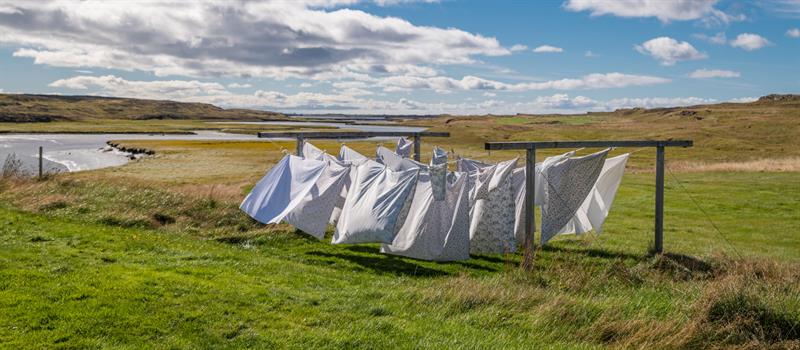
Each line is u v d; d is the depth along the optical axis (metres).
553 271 13.53
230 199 20.61
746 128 110.31
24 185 22.28
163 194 20.62
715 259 16.20
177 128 162.88
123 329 8.42
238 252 15.12
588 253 17.56
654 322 9.31
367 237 15.48
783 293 11.07
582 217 18.88
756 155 69.75
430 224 15.88
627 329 9.16
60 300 9.30
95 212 18.52
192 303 9.68
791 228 22.17
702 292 10.95
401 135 22.16
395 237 16.17
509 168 16.42
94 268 11.48
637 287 12.96
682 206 27.36
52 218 17.59
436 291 10.99
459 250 16.00
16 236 14.37
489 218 16.98
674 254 16.78
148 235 16.20
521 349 8.38
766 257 16.84
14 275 10.40
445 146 77.38
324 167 17.81
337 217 19.19
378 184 16.28
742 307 9.68
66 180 23.09
